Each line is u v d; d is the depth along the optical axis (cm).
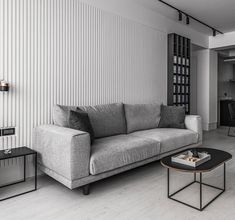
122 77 382
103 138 300
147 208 200
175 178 273
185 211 194
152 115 393
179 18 438
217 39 605
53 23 285
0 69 242
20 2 254
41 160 254
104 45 349
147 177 277
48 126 258
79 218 183
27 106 265
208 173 289
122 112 351
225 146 434
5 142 249
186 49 500
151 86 441
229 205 205
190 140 353
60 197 221
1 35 241
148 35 430
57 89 293
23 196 223
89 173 222
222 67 788
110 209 198
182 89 492
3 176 251
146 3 405
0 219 182
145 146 275
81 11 316
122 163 246
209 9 436
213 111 659
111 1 358
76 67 312
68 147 210
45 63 279
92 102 336
